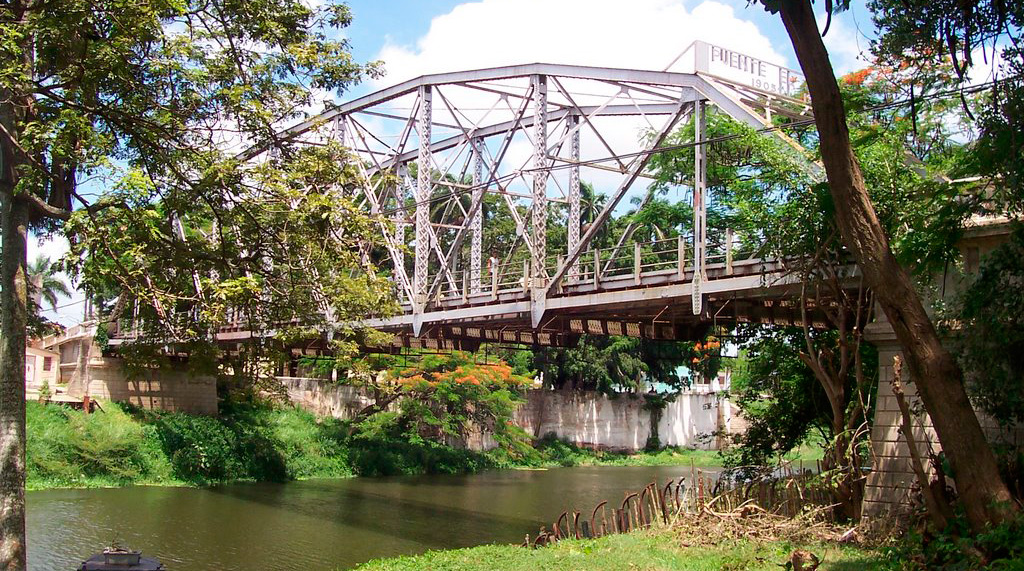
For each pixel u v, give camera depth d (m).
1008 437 14.27
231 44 16.52
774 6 11.01
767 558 13.80
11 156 14.98
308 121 18.17
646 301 21.69
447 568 15.52
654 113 31.72
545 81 27.03
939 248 14.08
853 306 18.47
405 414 47.72
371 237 17.48
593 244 51.69
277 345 19.72
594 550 15.99
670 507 19.17
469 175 52.62
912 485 14.94
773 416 23.53
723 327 25.06
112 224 15.09
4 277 14.92
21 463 14.60
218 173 15.30
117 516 28.16
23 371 14.91
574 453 57.72
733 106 20.42
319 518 29.02
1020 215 14.06
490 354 56.00
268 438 43.06
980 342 13.43
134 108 15.45
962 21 12.83
